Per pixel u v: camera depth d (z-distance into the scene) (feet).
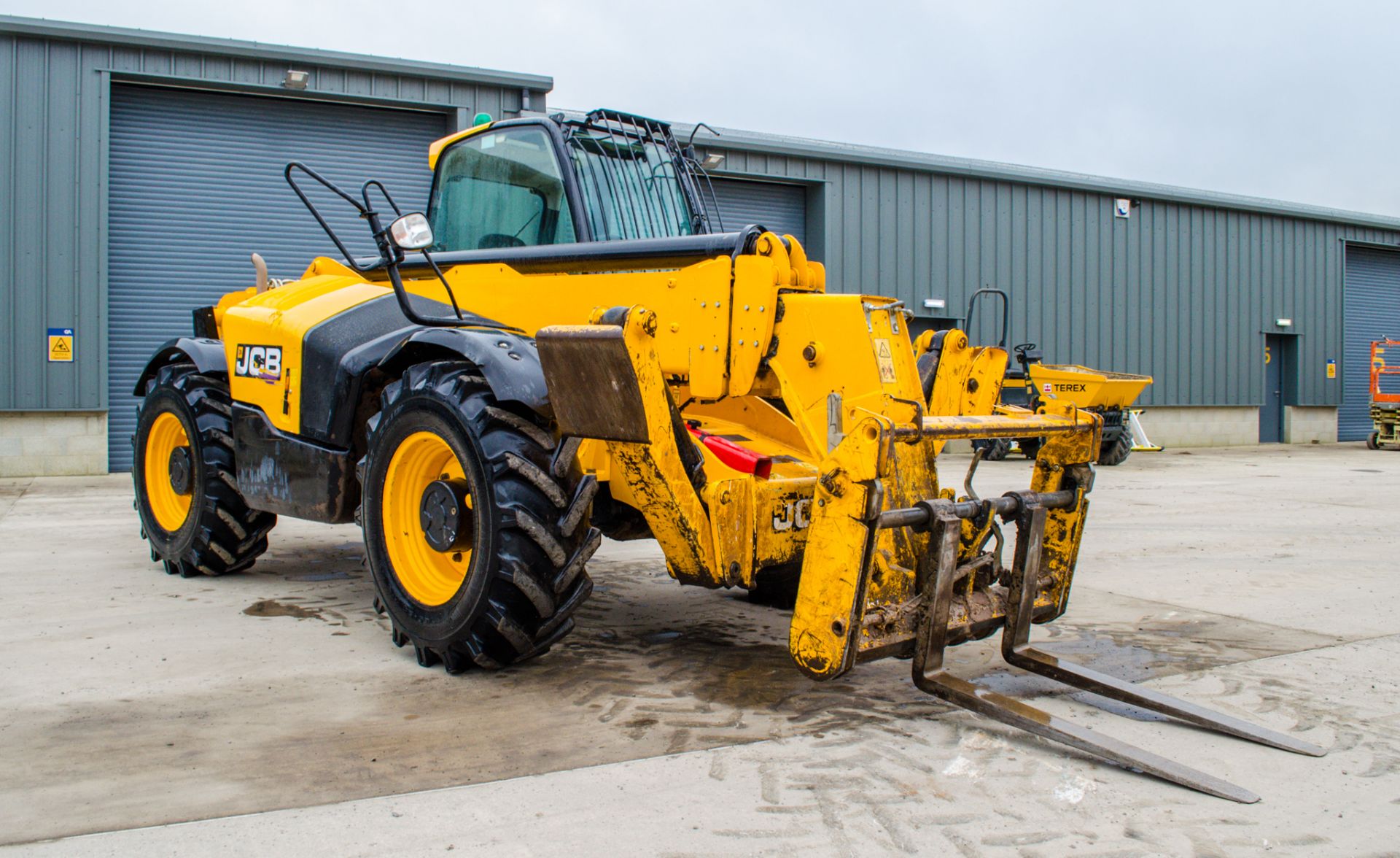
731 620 13.05
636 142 13.57
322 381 12.42
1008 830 6.91
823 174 49.52
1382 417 58.80
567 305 12.03
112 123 36.40
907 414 8.88
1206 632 12.94
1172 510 26.76
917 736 8.70
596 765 7.96
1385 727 9.22
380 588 11.14
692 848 6.54
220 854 6.39
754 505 9.80
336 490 12.37
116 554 17.94
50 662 10.78
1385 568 17.93
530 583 9.63
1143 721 9.34
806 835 6.76
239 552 15.23
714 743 8.46
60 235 34.71
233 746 8.31
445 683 10.16
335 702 9.50
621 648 11.59
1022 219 54.80
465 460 10.00
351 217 39.96
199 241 37.68
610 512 11.48
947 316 52.90
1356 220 65.98
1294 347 65.77
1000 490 30.40
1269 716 9.51
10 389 34.27
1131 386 43.32
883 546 9.09
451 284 13.50
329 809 7.07
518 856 6.40
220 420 14.96
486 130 13.60
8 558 17.43
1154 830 6.95
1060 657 11.47
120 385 36.68
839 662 8.43
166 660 10.94
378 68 38.47
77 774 7.68
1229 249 61.87
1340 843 6.81
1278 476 38.11
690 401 11.25
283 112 38.75
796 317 10.18
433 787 7.47
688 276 10.87
